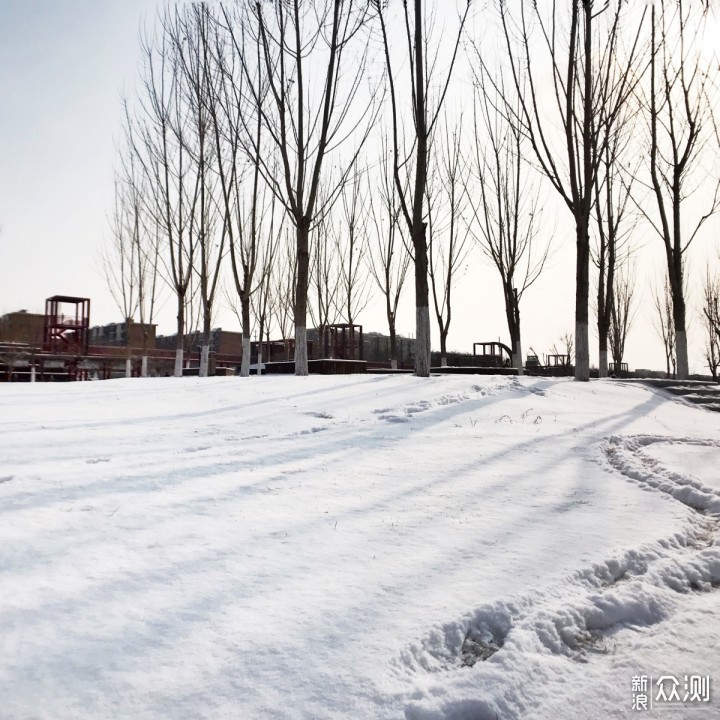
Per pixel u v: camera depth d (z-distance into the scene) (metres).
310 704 1.98
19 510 3.65
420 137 12.55
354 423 7.60
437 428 7.45
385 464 5.45
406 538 3.56
